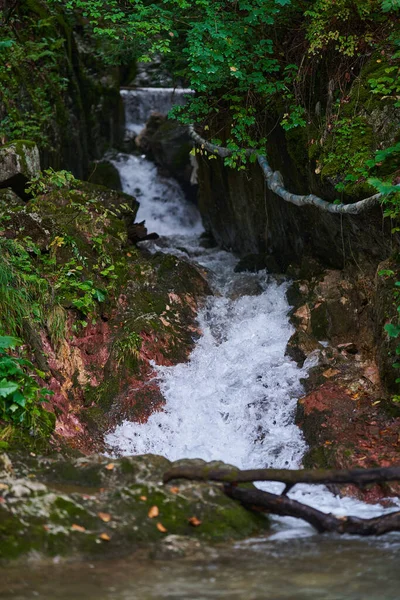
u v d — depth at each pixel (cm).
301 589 363
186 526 448
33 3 1141
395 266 662
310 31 748
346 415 618
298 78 770
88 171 1345
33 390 602
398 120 668
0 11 1046
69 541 420
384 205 647
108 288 761
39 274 727
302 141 753
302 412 640
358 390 652
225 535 448
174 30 777
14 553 408
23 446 564
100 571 391
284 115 764
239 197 975
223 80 790
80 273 748
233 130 783
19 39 1066
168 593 358
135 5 772
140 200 1402
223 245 1097
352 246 745
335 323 732
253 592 359
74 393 682
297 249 874
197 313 803
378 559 406
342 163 682
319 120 746
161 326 752
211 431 657
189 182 1426
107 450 637
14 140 867
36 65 1104
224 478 475
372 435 589
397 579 376
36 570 393
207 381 706
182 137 1414
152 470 498
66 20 1297
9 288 665
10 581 377
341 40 725
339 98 734
